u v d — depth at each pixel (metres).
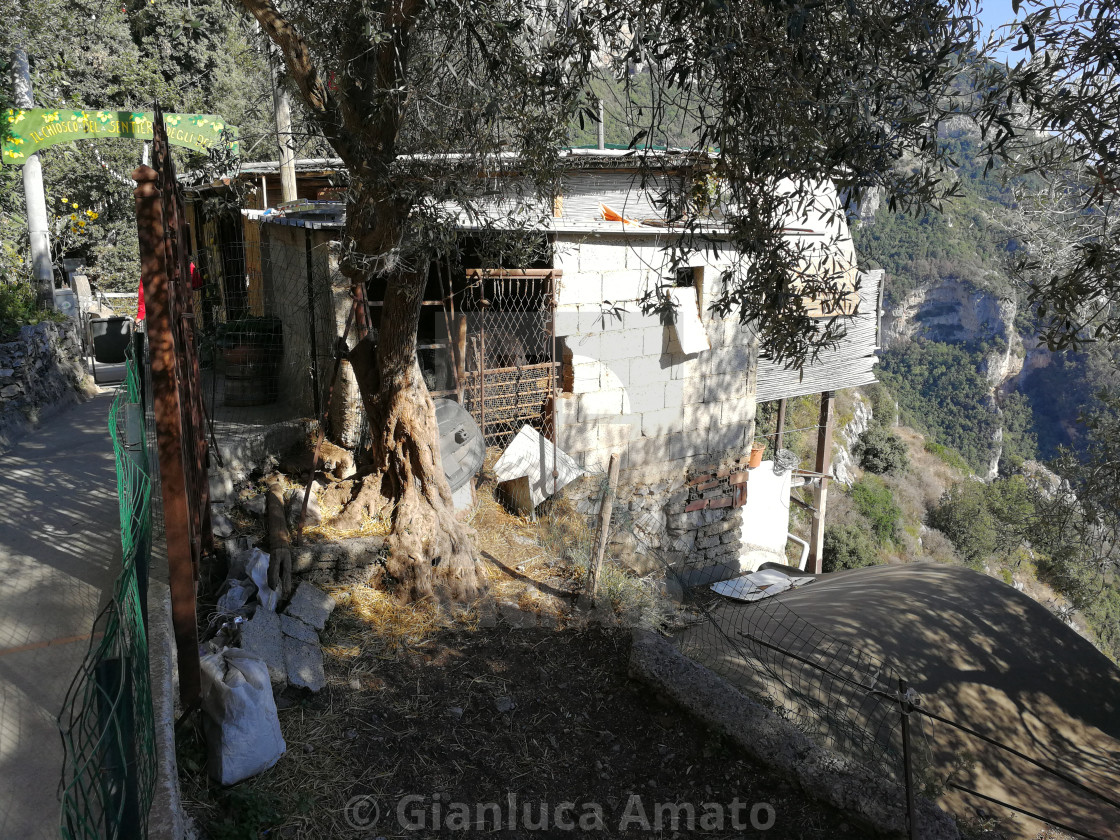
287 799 3.77
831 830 4.05
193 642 3.51
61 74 14.44
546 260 8.13
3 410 6.89
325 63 4.87
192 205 11.78
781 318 4.74
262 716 3.69
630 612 6.32
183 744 3.60
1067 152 4.03
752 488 13.16
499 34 4.23
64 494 5.43
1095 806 4.91
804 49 3.89
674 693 4.87
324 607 5.32
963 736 5.33
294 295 7.60
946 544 29.81
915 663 5.85
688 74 4.11
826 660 5.67
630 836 3.98
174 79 17.91
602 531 6.27
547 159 5.15
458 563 5.96
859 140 4.00
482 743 4.52
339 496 6.34
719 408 9.81
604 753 4.57
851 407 35.97
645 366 9.03
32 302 9.16
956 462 37.44
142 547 3.51
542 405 8.40
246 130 9.92
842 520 26.73
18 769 2.83
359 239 5.07
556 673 5.26
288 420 7.09
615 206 10.95
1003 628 6.56
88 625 3.76
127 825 2.33
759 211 4.55
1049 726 5.73
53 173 15.80
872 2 3.95
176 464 3.37
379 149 4.67
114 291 18.23
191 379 4.62
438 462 6.12
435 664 5.16
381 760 4.23
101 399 8.73
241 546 5.55
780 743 4.41
